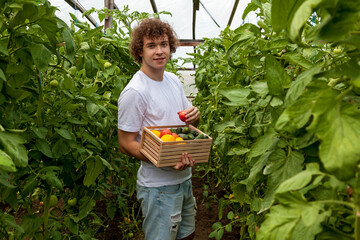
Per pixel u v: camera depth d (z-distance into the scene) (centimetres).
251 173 104
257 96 155
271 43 126
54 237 184
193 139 182
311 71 76
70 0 427
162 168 188
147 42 186
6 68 128
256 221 148
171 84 207
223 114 293
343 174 49
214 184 408
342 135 51
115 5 572
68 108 178
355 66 68
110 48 291
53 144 174
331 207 68
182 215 212
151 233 196
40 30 154
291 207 63
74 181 206
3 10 114
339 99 55
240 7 654
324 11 57
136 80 190
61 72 205
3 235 140
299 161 92
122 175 284
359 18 62
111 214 262
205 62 384
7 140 91
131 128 186
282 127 66
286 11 61
